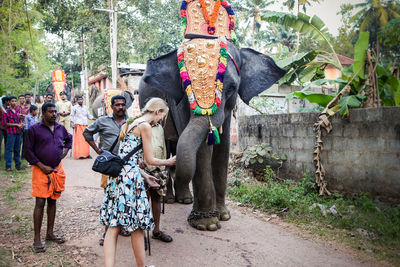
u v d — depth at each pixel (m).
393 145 4.65
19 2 13.88
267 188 5.79
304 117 6.21
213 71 3.78
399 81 5.61
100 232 4.19
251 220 4.63
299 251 3.60
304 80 9.02
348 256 3.46
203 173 4.17
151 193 3.80
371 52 5.71
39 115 11.36
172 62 4.14
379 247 3.65
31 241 3.85
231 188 6.12
